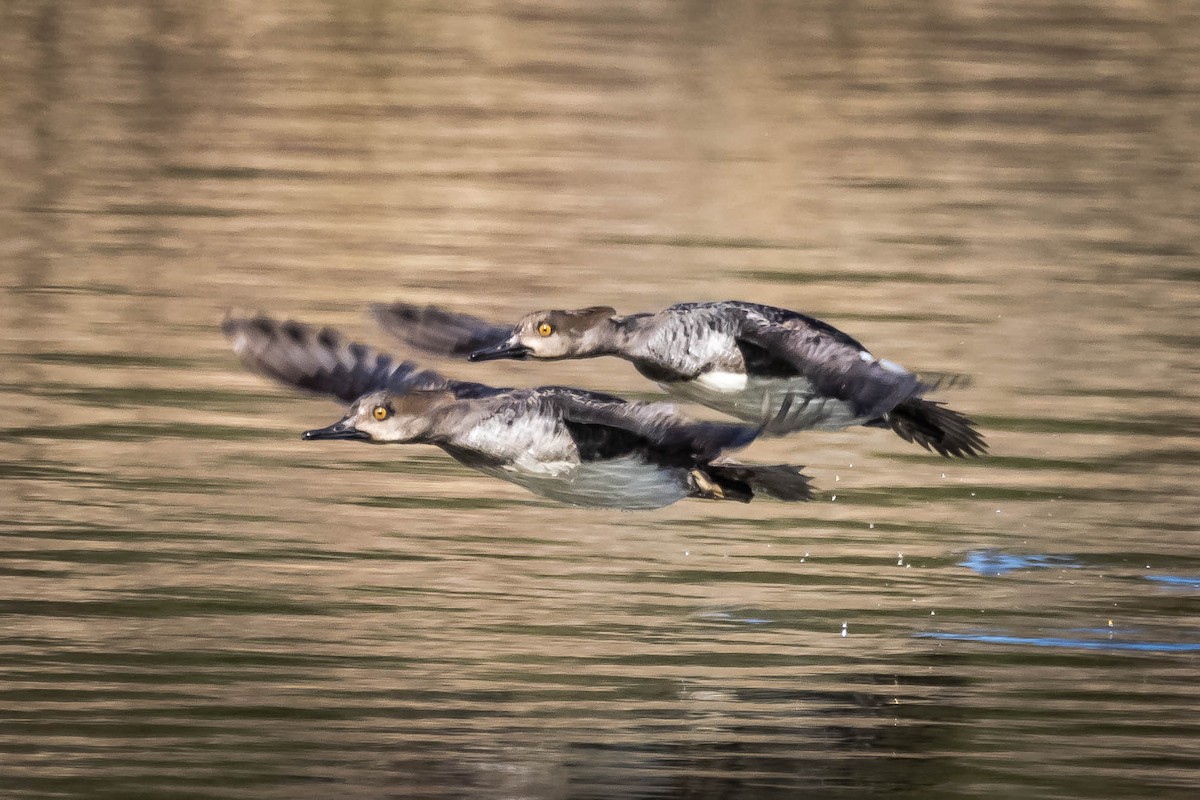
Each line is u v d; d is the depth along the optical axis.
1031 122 34.00
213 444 17.30
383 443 12.25
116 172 28.20
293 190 27.33
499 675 12.77
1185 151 32.31
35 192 26.81
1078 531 15.86
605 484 12.16
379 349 20.16
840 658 13.20
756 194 27.89
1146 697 12.66
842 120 33.44
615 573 14.71
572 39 39.94
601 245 24.64
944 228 26.39
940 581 14.70
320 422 18.11
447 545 15.15
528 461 12.14
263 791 11.02
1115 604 14.30
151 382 19.03
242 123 31.55
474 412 12.26
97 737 11.67
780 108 34.19
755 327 13.11
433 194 27.17
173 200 26.64
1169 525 16.00
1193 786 11.36
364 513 15.78
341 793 11.03
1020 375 19.91
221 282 22.64
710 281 23.03
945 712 12.33
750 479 11.94
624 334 13.48
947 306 22.38
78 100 32.88
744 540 15.50
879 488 16.88
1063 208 27.94
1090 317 22.19
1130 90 37.06
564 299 21.98
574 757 11.58
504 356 13.48
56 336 20.38
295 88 34.31
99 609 13.62
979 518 16.11
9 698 12.16
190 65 36.06
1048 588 14.62
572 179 28.38
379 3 42.38
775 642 13.45
